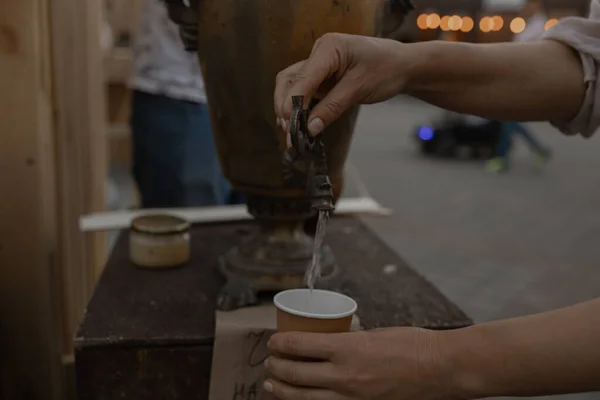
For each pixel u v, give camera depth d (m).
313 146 0.74
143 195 1.60
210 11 0.83
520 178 4.22
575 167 4.70
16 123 1.14
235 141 0.88
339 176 0.93
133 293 0.94
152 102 1.51
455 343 0.61
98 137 1.51
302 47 0.80
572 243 2.79
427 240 2.77
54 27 1.28
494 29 7.71
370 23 0.86
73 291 1.43
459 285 2.27
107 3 2.66
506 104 0.92
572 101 0.94
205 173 1.56
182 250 1.05
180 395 0.82
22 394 1.24
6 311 1.20
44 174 1.19
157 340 0.79
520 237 2.86
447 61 0.87
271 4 0.79
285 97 0.72
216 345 0.79
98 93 1.49
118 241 1.19
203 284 0.98
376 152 5.10
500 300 2.15
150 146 1.53
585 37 0.93
